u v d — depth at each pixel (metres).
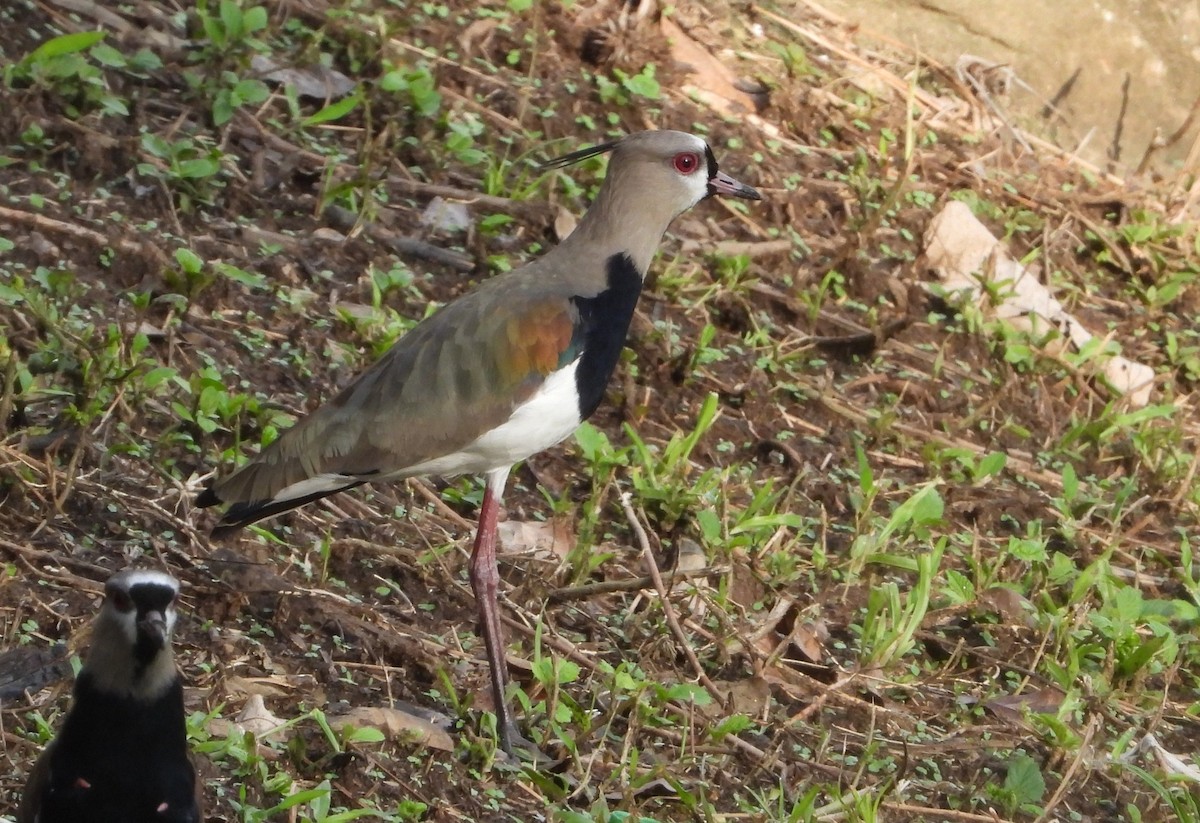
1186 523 13.60
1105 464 14.18
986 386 14.63
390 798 8.84
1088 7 18.78
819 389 13.68
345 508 11.18
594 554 11.23
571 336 10.05
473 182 14.63
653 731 9.82
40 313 11.04
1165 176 18.69
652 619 10.84
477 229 13.91
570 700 9.67
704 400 13.23
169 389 11.45
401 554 10.77
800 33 18.19
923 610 10.96
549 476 12.08
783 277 14.80
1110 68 18.81
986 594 11.77
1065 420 14.60
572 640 10.57
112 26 14.58
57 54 13.48
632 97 16.09
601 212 10.57
